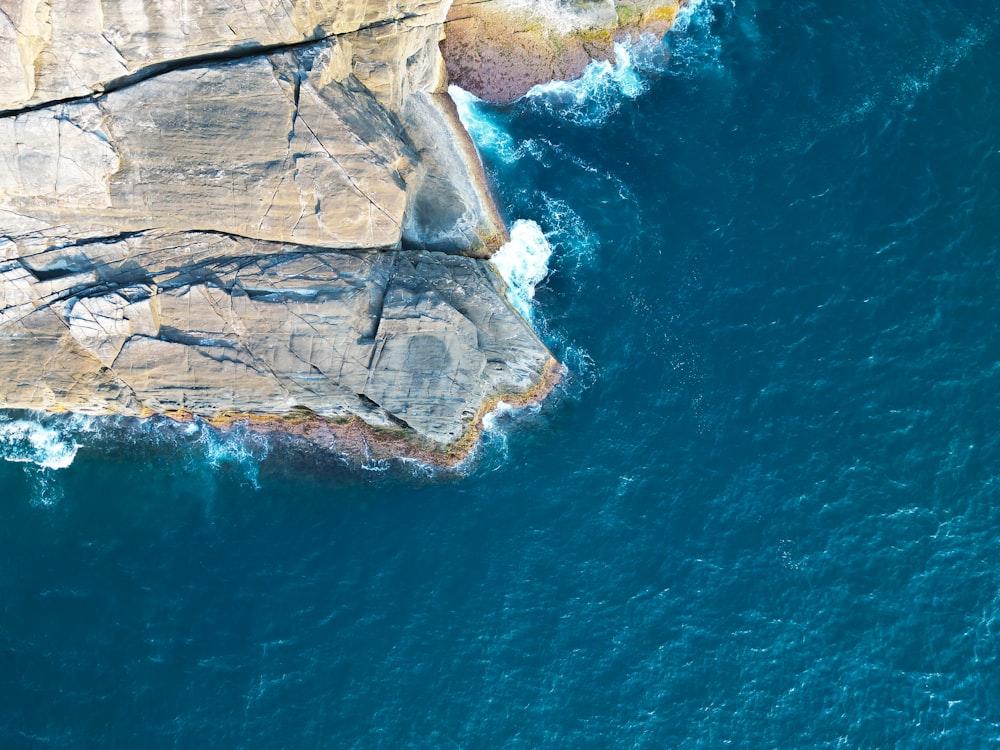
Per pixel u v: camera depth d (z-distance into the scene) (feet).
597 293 165.37
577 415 158.81
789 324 160.45
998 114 168.76
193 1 131.23
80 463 157.89
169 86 136.36
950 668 139.54
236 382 146.51
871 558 146.51
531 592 147.74
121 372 146.51
